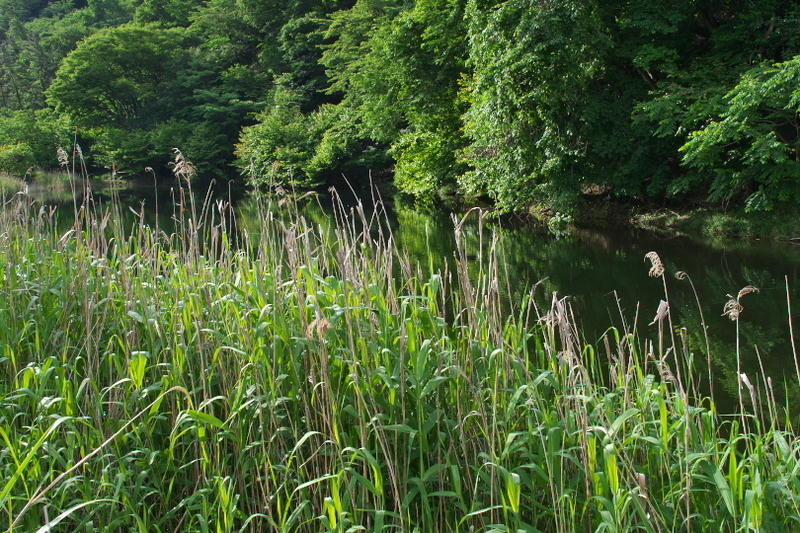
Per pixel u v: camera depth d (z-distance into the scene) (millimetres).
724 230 13047
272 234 4148
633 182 14648
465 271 3225
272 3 43375
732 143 12664
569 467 3057
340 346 3246
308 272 3438
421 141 20188
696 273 9812
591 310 7703
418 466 3158
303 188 30312
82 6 68312
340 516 2418
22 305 3848
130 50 41375
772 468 2848
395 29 20312
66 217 15250
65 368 3199
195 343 3496
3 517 2766
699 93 12625
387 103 22469
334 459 2939
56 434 3074
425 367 3154
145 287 3973
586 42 13391
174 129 35688
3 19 67250
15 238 4695
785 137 12477
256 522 3016
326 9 39562
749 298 8070
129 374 3264
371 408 3025
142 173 36125
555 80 13570
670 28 13594
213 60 43062
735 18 13797
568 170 14797
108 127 38438
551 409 3145
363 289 3463
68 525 2875
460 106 19312
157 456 3121
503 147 15398
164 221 16938
